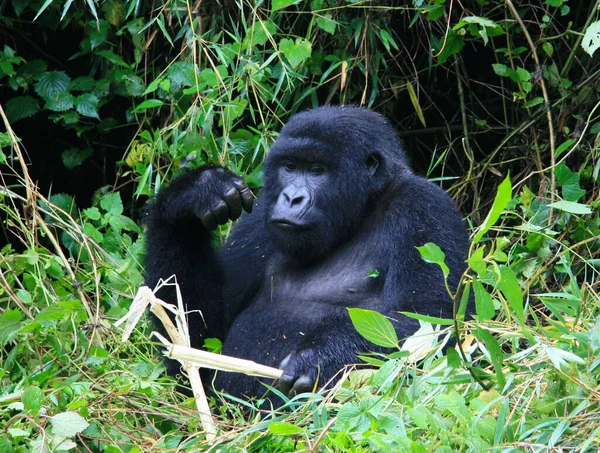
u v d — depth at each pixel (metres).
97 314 9.55
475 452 6.09
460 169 13.80
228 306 9.88
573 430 6.30
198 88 11.47
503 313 9.90
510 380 6.61
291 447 6.66
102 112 13.74
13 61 12.45
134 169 13.14
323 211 9.06
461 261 8.80
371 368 8.22
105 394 7.99
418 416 6.24
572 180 10.84
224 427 7.42
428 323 7.41
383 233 9.07
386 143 9.54
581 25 12.96
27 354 9.43
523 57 13.28
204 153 12.23
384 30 12.15
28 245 11.30
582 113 12.47
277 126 12.66
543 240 10.62
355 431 6.46
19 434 6.88
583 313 8.90
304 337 8.79
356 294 9.07
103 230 12.66
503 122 13.70
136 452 6.88
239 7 11.75
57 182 14.11
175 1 12.07
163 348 9.20
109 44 13.15
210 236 9.65
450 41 11.93
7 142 11.02
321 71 12.40
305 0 12.08
